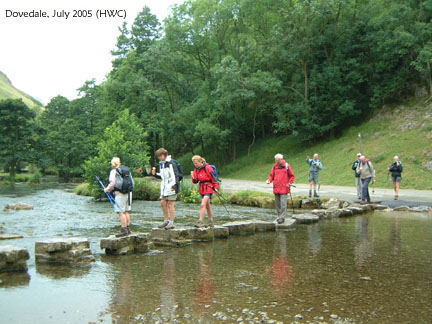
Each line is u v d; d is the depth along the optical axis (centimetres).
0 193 2377
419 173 2331
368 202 1453
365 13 3747
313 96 3700
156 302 405
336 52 3738
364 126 3447
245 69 3900
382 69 3497
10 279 487
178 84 4694
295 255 640
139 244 670
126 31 5006
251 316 368
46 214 1205
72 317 362
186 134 4634
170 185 748
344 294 434
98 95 5906
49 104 6762
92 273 520
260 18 4241
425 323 354
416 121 2994
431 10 3247
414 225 990
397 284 474
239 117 4391
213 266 564
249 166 4056
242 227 864
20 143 4647
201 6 4316
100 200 1825
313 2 3428
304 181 2847
